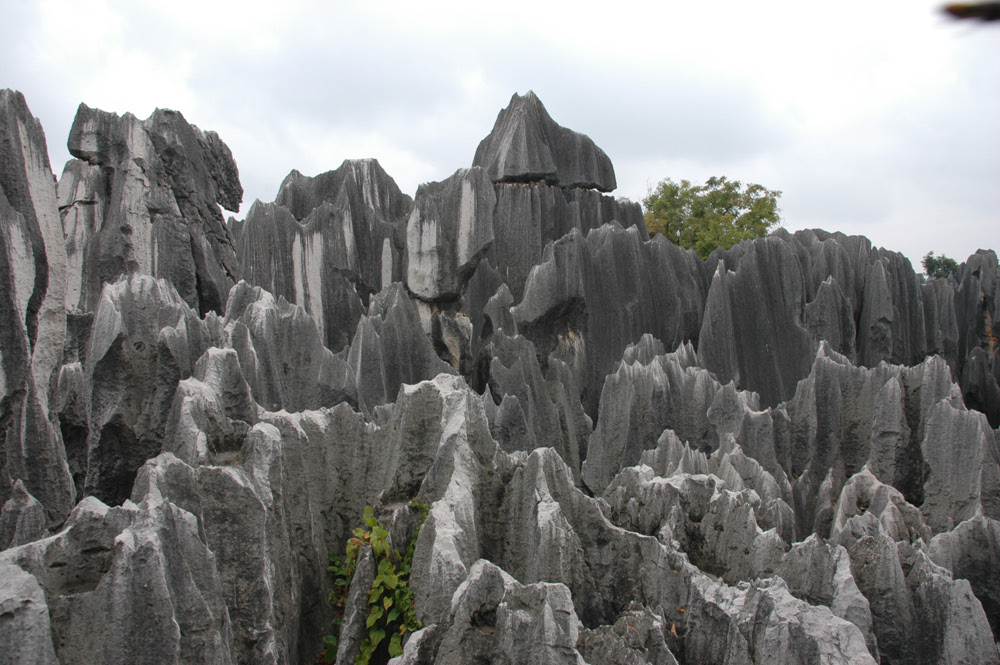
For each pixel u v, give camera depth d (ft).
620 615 33.96
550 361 85.40
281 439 38.93
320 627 39.29
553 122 113.91
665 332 98.22
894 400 57.21
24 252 40.96
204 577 29.32
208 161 87.45
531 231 105.91
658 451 57.77
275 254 87.04
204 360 41.04
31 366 43.83
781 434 65.41
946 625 35.01
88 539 28.76
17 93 45.52
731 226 182.50
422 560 34.65
